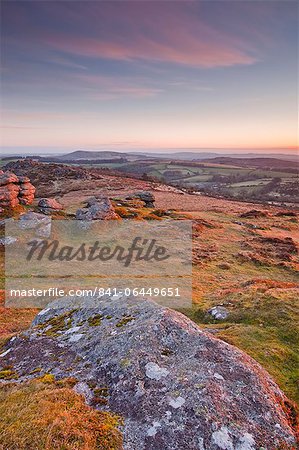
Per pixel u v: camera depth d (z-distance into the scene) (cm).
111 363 691
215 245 3812
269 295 1645
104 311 970
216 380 614
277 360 980
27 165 14212
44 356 794
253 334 1202
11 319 1912
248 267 3123
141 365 665
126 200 6494
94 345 787
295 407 647
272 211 7262
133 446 498
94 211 4378
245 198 11100
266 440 518
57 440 483
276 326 1298
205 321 1595
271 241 4138
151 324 798
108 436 507
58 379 679
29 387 639
